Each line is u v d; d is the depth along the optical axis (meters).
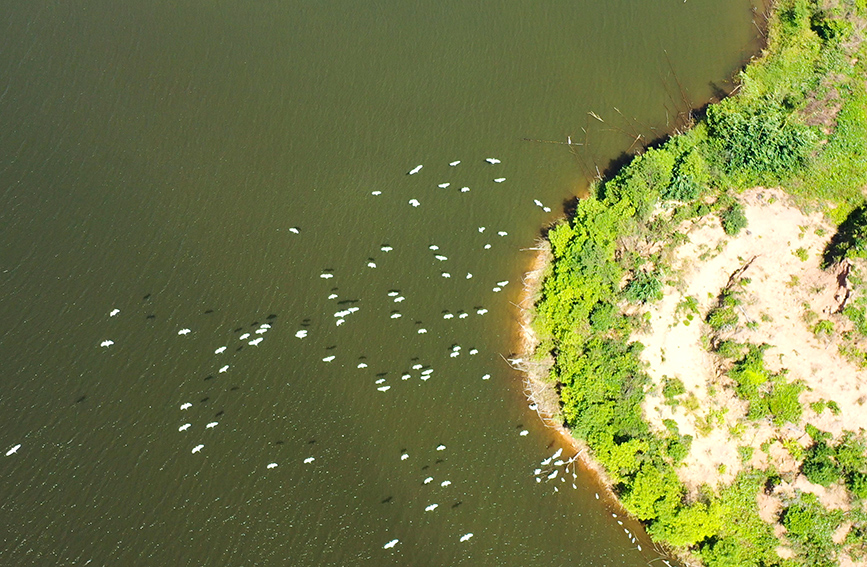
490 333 55.16
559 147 61.47
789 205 55.47
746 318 51.59
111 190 60.97
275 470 50.81
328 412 52.66
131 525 49.34
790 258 53.59
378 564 48.25
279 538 48.91
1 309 56.19
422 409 52.78
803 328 51.19
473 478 50.72
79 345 54.94
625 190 55.88
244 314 55.88
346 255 57.84
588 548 48.69
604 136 61.78
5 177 61.62
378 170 61.16
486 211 59.22
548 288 55.16
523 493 50.22
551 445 51.62
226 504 49.88
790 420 48.91
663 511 47.56
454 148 61.88
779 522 47.59
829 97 60.16
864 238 52.00
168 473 50.81
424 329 55.19
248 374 53.91
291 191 60.47
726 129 58.34
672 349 52.12
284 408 52.78
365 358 54.38
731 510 48.09
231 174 61.38
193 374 53.97
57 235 59.09
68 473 50.88
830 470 47.34
